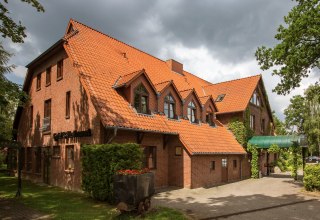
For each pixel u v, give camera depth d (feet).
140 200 36.50
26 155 78.38
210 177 71.20
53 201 45.47
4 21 47.73
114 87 59.72
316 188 61.67
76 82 59.52
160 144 65.10
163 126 62.80
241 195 57.06
